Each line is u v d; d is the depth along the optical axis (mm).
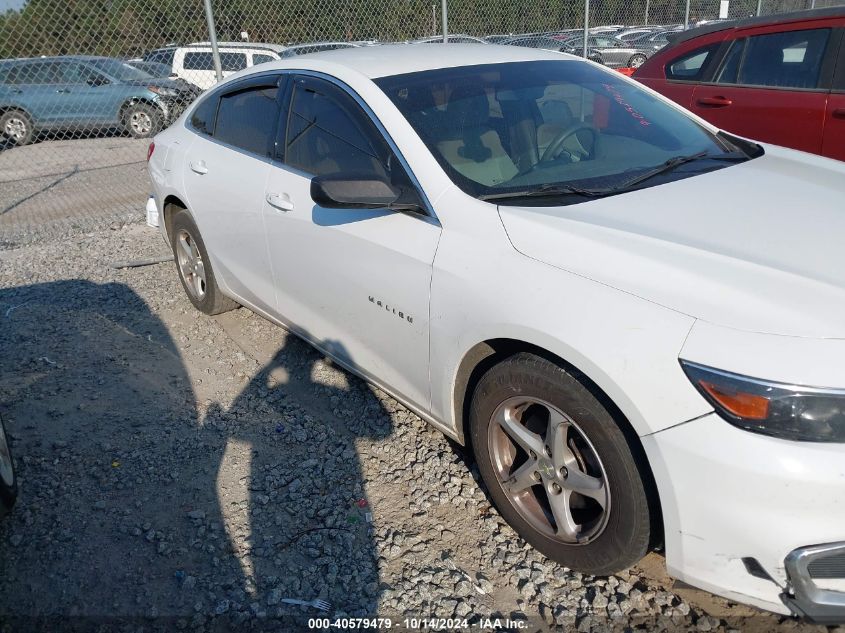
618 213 2541
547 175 2908
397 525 2828
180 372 4125
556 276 2297
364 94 3127
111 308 5102
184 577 2617
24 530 2891
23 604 2539
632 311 2113
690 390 1963
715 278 2104
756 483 1879
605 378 2102
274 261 3641
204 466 3250
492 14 10742
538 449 2463
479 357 2605
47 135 11953
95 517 2953
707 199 2654
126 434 3516
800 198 2672
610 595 2434
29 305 5242
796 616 2002
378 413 3566
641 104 3533
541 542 2561
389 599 2484
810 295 2014
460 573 2580
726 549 1986
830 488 1828
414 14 9797
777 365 1876
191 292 4844
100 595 2564
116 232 7234
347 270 3082
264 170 3662
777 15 5773
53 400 3850
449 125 2982
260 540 2787
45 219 7859
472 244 2555
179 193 4398
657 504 2162
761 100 5699
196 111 4570
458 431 2844
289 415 3623
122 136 12695
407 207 2783
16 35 8266
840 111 5203
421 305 2723
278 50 9477
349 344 3295
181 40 8797
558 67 3568
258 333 4559
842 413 1824
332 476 3133
